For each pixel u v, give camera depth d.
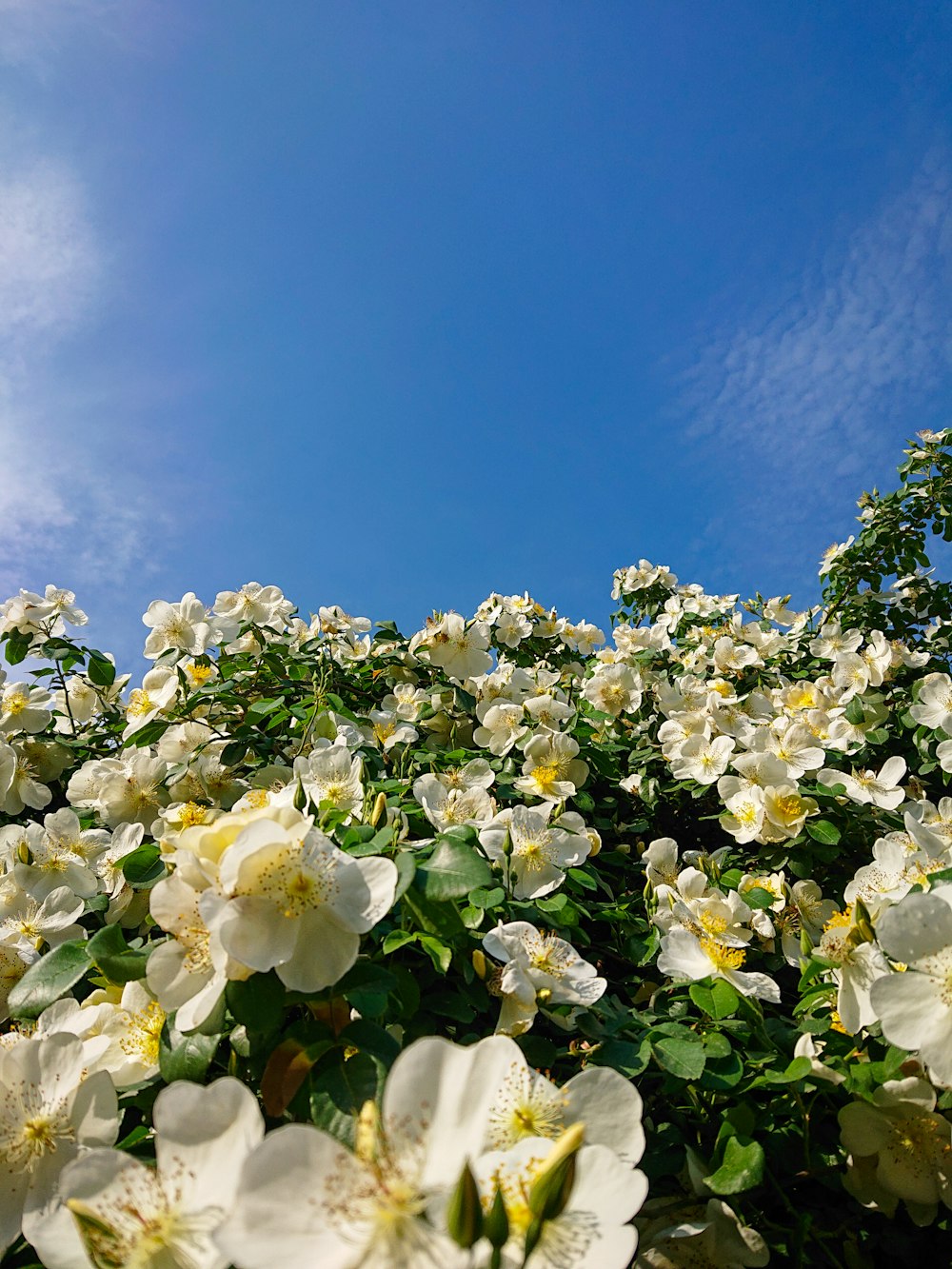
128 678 3.57
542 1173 0.90
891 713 3.62
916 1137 1.58
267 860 1.36
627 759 3.36
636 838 3.14
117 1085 1.48
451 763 2.99
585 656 4.59
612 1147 1.21
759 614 4.97
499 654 4.27
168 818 2.27
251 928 1.32
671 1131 1.66
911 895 1.48
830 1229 1.64
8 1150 1.32
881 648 3.48
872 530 4.68
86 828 2.58
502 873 1.98
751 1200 1.64
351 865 1.41
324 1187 0.90
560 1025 1.68
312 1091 1.29
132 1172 1.02
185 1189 1.01
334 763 2.25
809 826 2.57
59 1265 1.04
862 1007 1.67
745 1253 1.46
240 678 3.33
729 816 2.75
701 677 3.80
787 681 4.14
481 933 1.77
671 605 4.97
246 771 2.90
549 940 1.76
